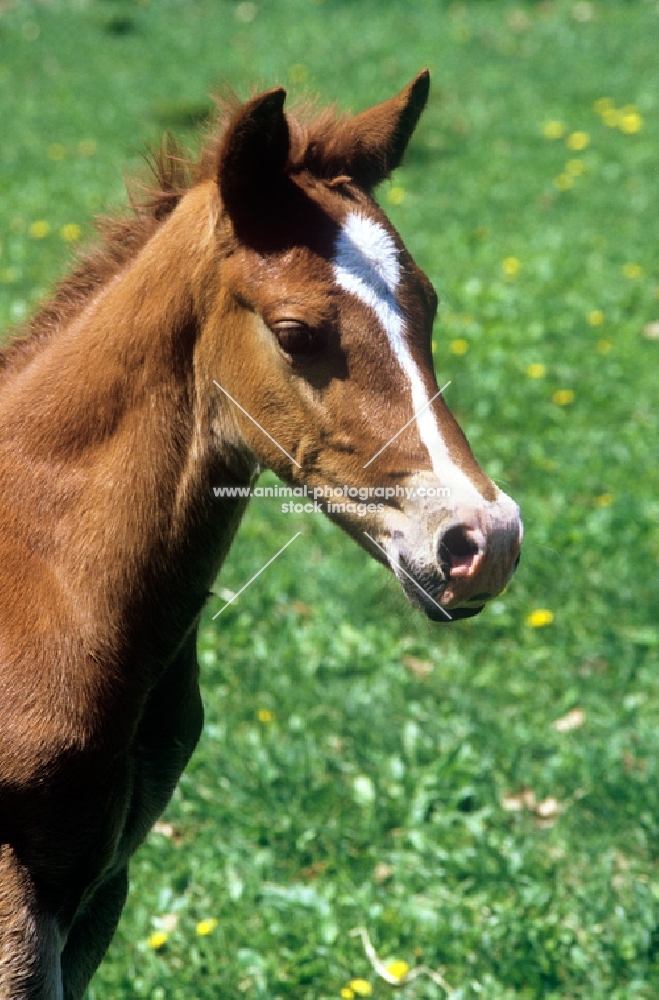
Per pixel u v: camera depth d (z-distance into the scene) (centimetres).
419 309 301
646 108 1515
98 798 309
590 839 480
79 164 1353
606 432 804
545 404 842
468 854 471
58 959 312
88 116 1519
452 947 429
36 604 308
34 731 300
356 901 452
